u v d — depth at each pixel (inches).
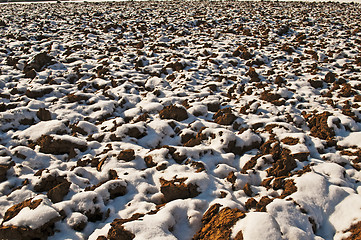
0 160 165.5
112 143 196.7
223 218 117.0
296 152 177.2
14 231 111.0
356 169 170.6
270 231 104.6
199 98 274.8
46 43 465.4
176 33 570.9
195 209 132.4
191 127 217.6
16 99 266.4
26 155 177.8
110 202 146.1
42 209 122.4
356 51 417.7
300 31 590.2
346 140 198.1
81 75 334.6
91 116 241.6
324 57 401.4
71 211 131.3
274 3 1063.0
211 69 370.0
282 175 161.5
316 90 305.9
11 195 142.5
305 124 224.7
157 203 147.9
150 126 216.4
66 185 145.1
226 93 300.2
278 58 414.3
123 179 157.6
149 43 495.2
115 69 355.3
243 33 568.1
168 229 120.3
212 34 564.7
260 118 234.5
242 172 166.7
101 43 498.3
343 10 836.6
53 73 337.7
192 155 178.2
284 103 264.2
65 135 192.9
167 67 367.9
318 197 133.3
